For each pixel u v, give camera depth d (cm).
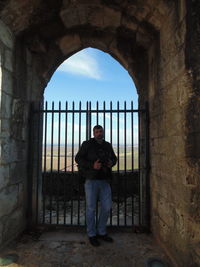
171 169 238
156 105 300
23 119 323
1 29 262
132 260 245
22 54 321
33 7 283
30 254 257
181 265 209
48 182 541
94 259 247
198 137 183
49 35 353
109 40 363
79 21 327
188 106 194
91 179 290
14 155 295
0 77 259
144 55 359
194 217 184
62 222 370
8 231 277
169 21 243
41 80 374
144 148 348
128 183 538
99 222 298
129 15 299
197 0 191
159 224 285
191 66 192
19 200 311
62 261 243
